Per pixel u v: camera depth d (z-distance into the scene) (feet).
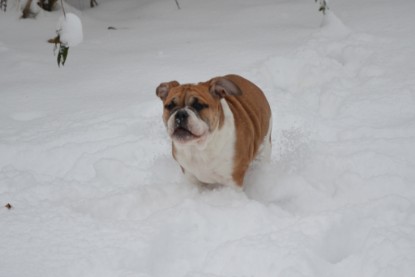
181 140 11.19
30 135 14.15
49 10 22.26
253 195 12.60
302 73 16.76
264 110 13.03
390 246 10.39
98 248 10.69
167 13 23.03
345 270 10.19
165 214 11.46
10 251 10.63
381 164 12.71
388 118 14.33
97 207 11.97
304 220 11.07
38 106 15.37
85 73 17.02
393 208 11.47
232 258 10.36
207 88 11.69
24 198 12.17
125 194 12.16
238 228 11.18
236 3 23.38
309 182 12.55
